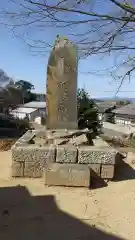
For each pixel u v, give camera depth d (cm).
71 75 753
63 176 597
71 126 768
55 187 596
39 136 760
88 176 597
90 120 1338
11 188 589
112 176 639
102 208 500
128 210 488
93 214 475
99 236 402
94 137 812
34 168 652
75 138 712
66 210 488
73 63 750
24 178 653
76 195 559
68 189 590
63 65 749
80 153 636
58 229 420
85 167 615
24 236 396
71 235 404
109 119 3397
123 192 573
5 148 1122
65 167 605
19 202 516
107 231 418
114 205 512
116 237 400
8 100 5188
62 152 638
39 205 505
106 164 640
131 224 439
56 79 755
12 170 655
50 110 768
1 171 719
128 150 1251
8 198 534
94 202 525
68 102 762
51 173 599
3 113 5053
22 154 648
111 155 638
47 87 762
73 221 448
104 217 465
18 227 422
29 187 595
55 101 762
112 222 448
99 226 433
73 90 760
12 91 5275
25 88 6384
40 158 649
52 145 671
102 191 586
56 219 453
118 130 2678
